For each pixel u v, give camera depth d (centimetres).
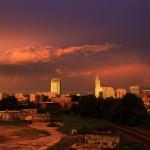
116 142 12575
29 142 14862
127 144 12988
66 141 15100
